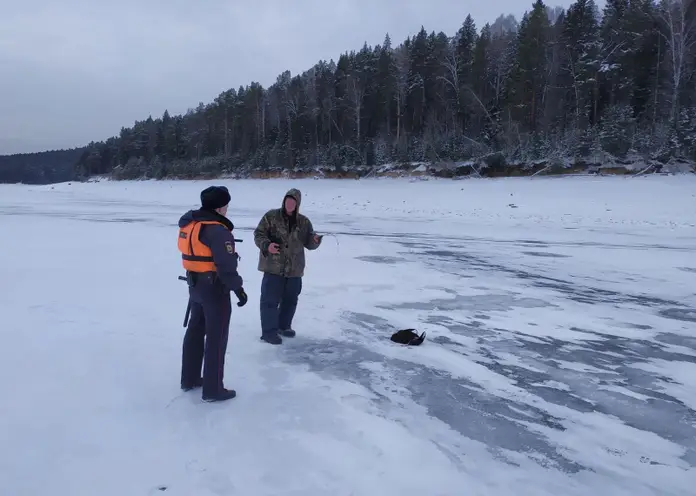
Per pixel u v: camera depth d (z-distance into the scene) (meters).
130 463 2.79
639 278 9.14
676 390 4.18
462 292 7.78
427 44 57.28
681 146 32.44
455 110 52.28
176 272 8.66
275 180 51.44
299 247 5.21
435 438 3.25
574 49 48.19
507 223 20.44
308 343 5.15
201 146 79.06
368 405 3.71
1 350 4.50
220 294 3.59
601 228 18.42
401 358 4.79
